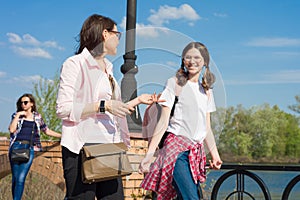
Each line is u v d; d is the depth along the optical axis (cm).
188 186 399
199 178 408
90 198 347
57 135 757
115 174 344
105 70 361
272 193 561
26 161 708
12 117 734
